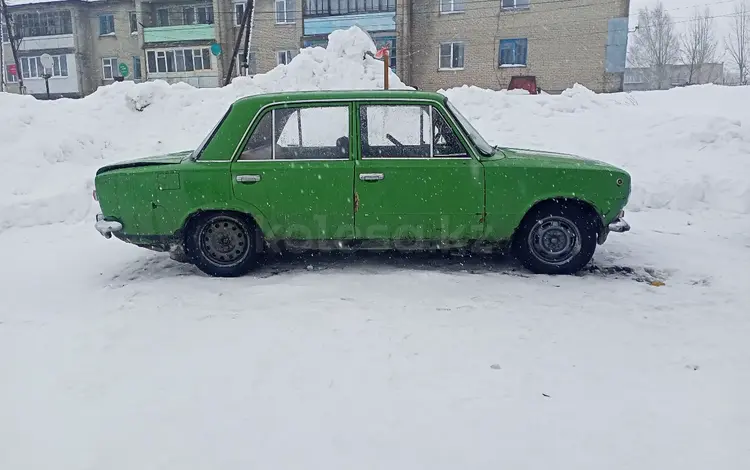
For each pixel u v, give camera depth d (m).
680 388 3.47
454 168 5.44
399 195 5.48
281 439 3.02
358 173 5.48
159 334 4.34
